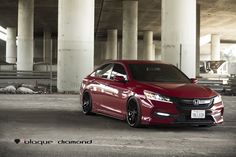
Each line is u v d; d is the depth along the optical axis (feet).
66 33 65.92
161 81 35.81
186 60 62.34
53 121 37.40
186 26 62.13
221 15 172.76
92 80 41.19
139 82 34.68
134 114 33.94
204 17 179.73
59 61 67.21
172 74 37.37
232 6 149.28
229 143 28.45
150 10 161.79
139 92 33.42
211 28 219.61
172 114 31.81
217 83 74.95
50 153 24.57
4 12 177.06
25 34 138.31
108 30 228.43
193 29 63.00
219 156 24.45
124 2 143.43
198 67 156.87
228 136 31.22
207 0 140.15
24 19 138.21
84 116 41.16
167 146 26.96
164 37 63.16
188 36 62.34
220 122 33.53
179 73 37.93
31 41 139.23
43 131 31.91
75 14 65.57
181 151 25.55
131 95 34.24
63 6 65.92
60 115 41.63
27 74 85.25
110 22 201.87
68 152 24.85
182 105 32.04
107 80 38.65
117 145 26.96
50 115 41.50
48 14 179.22
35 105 50.11
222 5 148.15
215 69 202.59
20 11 138.51
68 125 35.17
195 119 32.30
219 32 239.09
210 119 32.86
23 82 83.51
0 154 24.13
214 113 32.94
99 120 38.45
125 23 143.43
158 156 24.12
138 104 33.27
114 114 37.06
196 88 33.58
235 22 194.49
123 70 37.47
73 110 45.91
